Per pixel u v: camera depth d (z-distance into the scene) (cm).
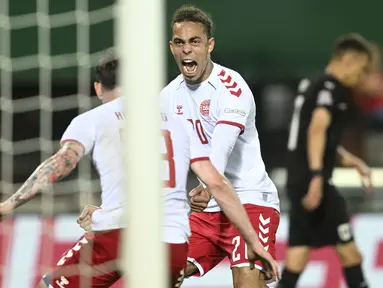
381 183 3144
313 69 3700
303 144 2244
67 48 3391
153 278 1073
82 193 2547
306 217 2239
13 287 2375
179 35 1580
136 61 1063
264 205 1673
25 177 3550
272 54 3678
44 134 2955
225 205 1387
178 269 1416
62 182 2831
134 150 1073
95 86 1525
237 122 1578
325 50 3691
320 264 2508
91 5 3241
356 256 2255
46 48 3384
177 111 1650
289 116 4116
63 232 2430
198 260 1725
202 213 1725
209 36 1603
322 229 2239
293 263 2259
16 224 2412
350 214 2539
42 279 1566
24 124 3600
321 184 2206
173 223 1399
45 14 3338
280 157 4122
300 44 3684
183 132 1427
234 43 3656
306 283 2502
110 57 1496
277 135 4141
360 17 3684
